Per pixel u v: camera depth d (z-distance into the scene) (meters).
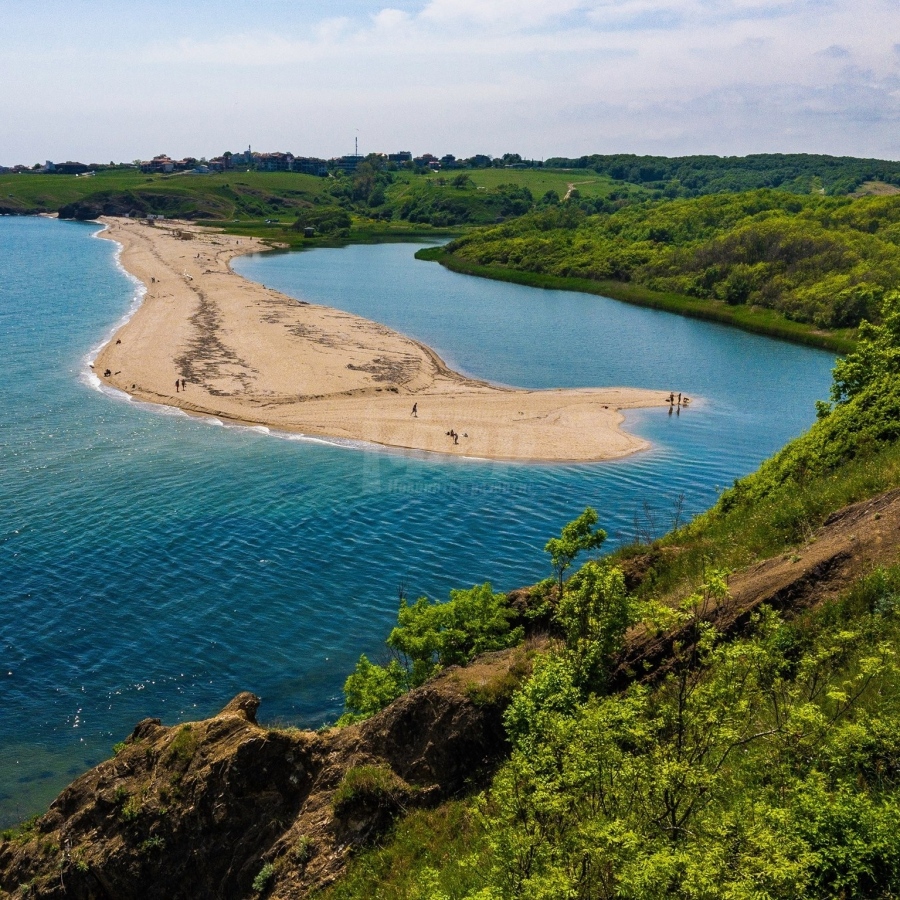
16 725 32.75
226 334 102.12
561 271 169.88
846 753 11.50
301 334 104.31
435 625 23.30
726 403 80.31
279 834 17.77
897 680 13.59
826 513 22.84
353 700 23.91
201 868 17.97
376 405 74.00
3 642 37.72
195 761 18.64
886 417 27.66
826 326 114.31
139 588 42.53
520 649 20.03
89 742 32.06
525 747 13.41
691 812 10.56
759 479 29.94
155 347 93.44
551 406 76.00
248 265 185.75
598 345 107.81
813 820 10.41
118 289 140.38
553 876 9.88
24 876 19.47
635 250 168.12
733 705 11.77
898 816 10.19
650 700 15.66
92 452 61.31
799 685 13.57
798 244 134.88
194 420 69.38
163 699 34.50
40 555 45.44
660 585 23.47
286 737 18.38
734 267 137.38
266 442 64.38
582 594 17.75
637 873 9.22
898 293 33.12
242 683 35.59
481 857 14.20
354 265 190.50
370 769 17.50
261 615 40.44
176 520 50.19
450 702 17.72
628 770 10.77
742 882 8.95
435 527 50.06
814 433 29.95
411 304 137.50
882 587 16.62
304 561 45.75
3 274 154.88
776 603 17.83
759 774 11.91
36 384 78.75
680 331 119.19
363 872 16.17
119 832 18.73
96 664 36.47
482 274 176.38
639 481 58.03
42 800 29.17
